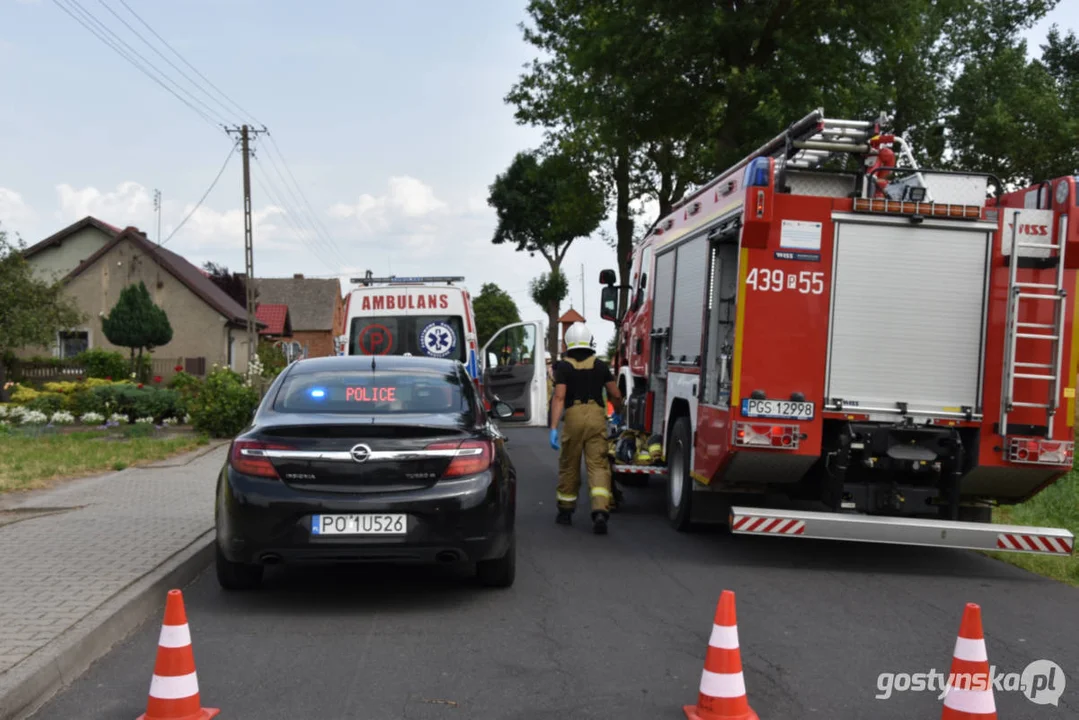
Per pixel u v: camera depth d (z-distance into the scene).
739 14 23.31
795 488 8.23
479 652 5.39
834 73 23.89
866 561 8.28
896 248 7.64
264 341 50.62
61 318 32.88
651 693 4.74
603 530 9.10
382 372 7.07
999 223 7.66
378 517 5.94
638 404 11.96
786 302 7.58
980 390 7.65
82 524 8.62
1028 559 8.45
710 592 6.93
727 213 8.23
